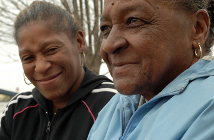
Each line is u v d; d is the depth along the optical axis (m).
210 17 0.96
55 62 1.48
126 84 0.82
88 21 4.07
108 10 0.87
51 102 1.65
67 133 1.49
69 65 1.52
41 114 1.66
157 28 0.80
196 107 0.70
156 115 0.80
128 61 0.82
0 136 1.81
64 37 1.53
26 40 1.48
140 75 0.82
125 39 0.82
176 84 0.81
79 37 1.67
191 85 0.77
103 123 1.10
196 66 0.84
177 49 0.82
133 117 0.90
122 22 0.84
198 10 0.85
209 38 0.96
